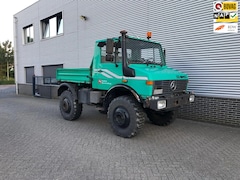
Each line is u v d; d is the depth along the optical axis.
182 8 7.14
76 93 6.65
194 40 6.90
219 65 6.39
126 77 4.98
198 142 4.83
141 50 5.45
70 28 12.16
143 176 3.28
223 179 3.19
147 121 6.84
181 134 5.45
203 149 4.40
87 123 6.61
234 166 3.62
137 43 5.35
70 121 6.89
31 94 15.77
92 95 6.00
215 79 6.51
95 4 10.46
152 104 4.54
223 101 6.35
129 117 4.88
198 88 6.90
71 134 5.44
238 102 6.06
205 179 3.19
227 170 3.47
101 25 10.22
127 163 3.72
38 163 3.71
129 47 5.14
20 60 17.17
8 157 3.97
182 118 7.30
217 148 4.46
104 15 10.03
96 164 3.67
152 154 4.13
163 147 4.52
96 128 6.02
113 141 4.88
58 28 13.54
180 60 7.30
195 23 6.84
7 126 6.30
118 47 5.18
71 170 3.45
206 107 6.72
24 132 5.65
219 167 3.58
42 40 14.48
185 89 5.61
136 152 4.23
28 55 16.11
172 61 7.53
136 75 4.77
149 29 8.17
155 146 4.57
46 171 3.41
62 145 4.62
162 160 3.86
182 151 4.29
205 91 6.75
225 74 6.29
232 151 4.29
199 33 6.77
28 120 7.08
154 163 3.73
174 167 3.58
